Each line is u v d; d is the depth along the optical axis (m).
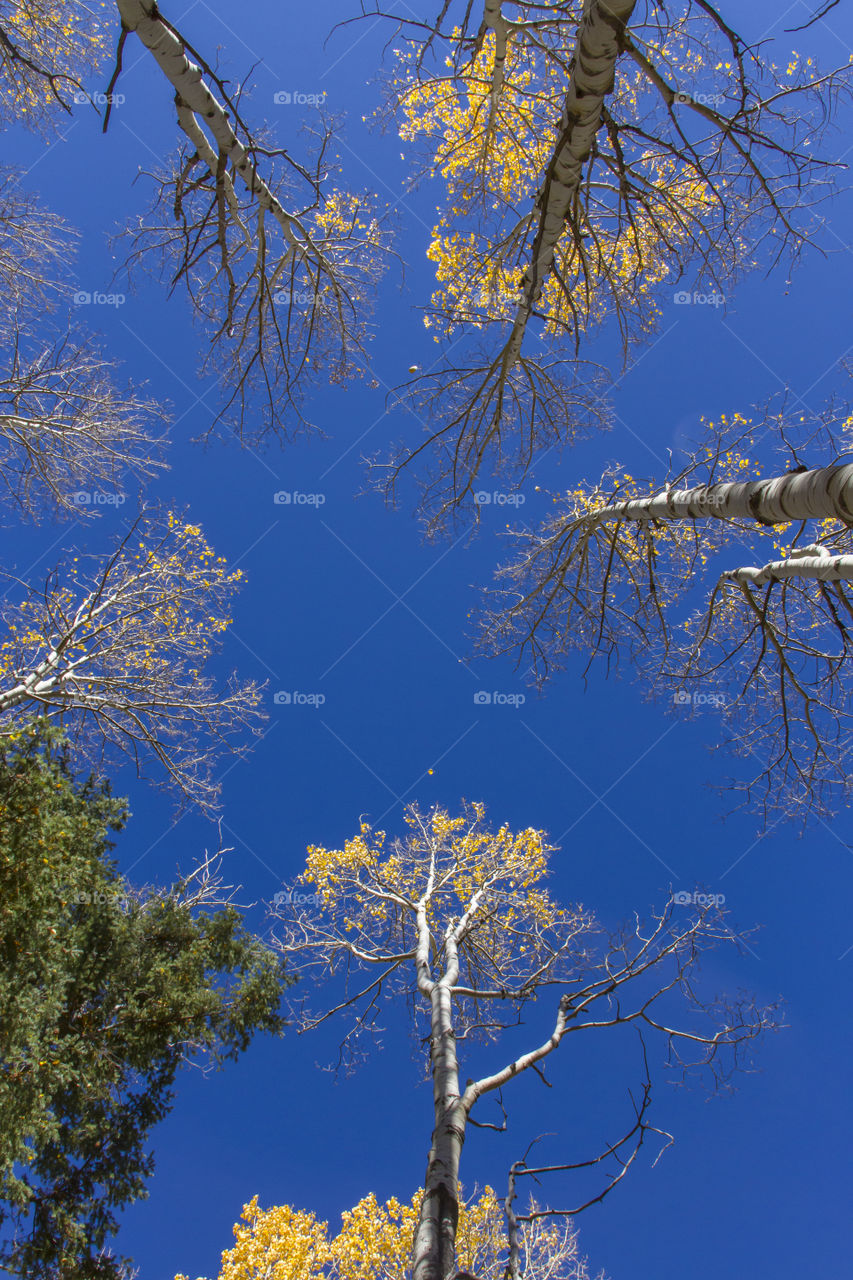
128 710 10.23
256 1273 11.32
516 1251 3.72
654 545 8.34
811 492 4.29
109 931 8.91
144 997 8.91
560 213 5.09
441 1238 4.11
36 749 6.37
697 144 5.27
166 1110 9.12
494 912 9.98
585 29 3.62
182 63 4.03
